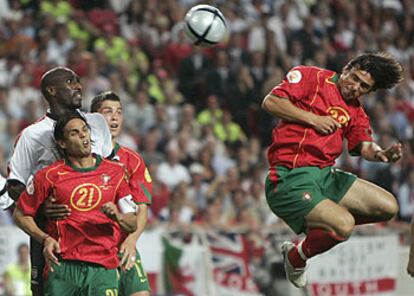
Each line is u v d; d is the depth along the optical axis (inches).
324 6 3004.4
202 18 1105.4
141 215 1059.3
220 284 1873.8
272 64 2669.8
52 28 2491.4
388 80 1017.5
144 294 1110.4
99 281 989.8
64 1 2704.2
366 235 2005.4
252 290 1889.8
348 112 1028.5
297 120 1011.9
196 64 2596.0
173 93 2500.0
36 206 990.4
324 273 1961.1
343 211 1003.9
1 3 2645.2
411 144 2475.4
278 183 1024.2
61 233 985.5
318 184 1021.2
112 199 993.5
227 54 2623.0
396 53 3038.9
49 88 1018.7
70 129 978.1
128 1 2785.4
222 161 2317.9
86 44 2559.1
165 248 1840.6
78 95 1023.6
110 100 1120.2
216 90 2559.1
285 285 1888.5
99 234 991.0
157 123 2331.4
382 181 2358.5
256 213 2113.7
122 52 2564.0
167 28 2701.8
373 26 3085.6
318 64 2778.1
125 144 2244.1
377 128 2596.0
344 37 2967.5
